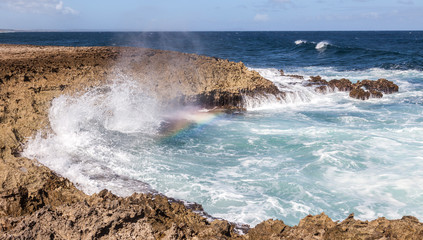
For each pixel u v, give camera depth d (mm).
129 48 25109
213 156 10867
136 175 9359
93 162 10000
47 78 14273
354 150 11172
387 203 8055
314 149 11305
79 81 14398
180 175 9430
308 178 9289
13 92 12461
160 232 5344
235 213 7629
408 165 9969
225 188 8727
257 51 52625
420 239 5113
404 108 17391
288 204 8016
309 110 17234
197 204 7852
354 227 5605
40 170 8156
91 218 5184
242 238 5812
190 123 14438
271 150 11367
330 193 8531
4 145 9617
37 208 6738
